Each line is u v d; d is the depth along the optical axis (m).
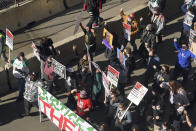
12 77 13.34
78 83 12.63
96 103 12.37
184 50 11.97
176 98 10.70
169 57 14.48
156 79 11.47
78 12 17.72
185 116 10.84
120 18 15.21
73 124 10.63
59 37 15.96
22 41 15.97
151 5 15.49
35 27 16.92
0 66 14.24
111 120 11.41
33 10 17.06
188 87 12.91
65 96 13.06
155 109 11.23
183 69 12.24
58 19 17.36
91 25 14.84
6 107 12.81
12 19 16.53
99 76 11.87
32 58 13.56
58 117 11.04
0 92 13.30
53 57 13.29
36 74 11.65
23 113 12.54
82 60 12.62
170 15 16.80
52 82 12.73
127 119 10.74
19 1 16.95
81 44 14.67
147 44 12.70
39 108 11.68
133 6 17.20
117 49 12.00
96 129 10.74
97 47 15.06
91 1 14.44
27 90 11.66
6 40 13.10
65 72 11.70
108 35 12.80
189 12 13.64
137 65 14.17
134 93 10.50
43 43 13.19
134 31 13.80
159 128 11.26
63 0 18.00
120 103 10.62
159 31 14.19
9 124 12.20
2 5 16.75
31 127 12.05
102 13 16.92
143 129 11.46
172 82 10.67
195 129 9.97
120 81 12.19
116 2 17.89
